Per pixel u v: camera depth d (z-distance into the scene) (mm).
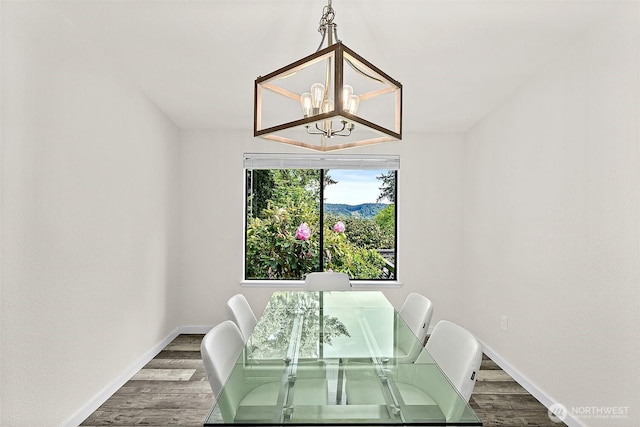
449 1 2045
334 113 1494
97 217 2689
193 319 4566
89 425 2480
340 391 1479
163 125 4000
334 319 2510
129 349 3221
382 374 1637
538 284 2883
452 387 1533
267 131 1782
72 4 2123
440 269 4633
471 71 2930
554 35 2391
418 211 4652
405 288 4633
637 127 1938
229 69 2934
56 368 2250
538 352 2873
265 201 4875
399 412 1335
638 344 1920
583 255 2350
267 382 1548
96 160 2666
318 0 2039
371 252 4898
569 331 2484
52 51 2180
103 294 2783
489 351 3803
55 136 2223
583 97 2369
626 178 2008
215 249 4594
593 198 2268
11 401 1905
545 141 2807
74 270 2422
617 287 2066
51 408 2209
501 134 3600
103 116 2750
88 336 2590
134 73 3029
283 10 2143
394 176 4902
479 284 4105
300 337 2119
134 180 3293
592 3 2041
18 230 1947
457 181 4664
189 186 4590
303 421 1274
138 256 3391
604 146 2176
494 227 3732
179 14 2199
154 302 3773
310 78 2984
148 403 2783
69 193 2363
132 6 2131
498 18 2199
